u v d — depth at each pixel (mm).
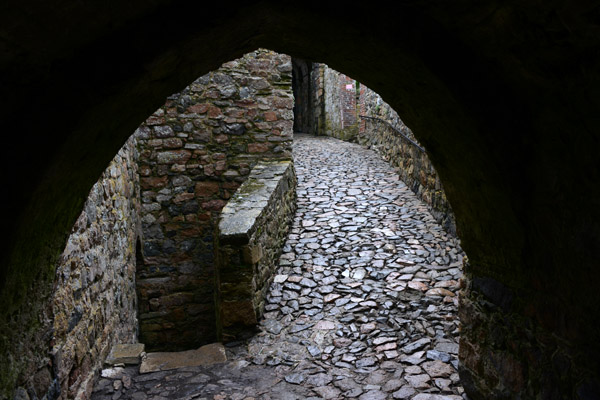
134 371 3156
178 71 1538
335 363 3193
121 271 4078
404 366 3076
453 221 5203
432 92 1610
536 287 1748
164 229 5660
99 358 3062
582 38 992
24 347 1586
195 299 5703
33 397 1692
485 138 1555
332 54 1817
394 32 1401
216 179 5836
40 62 992
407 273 4473
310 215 6152
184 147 5711
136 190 5367
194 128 5742
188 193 5734
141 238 5512
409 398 2684
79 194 1698
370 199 6688
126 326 4227
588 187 1303
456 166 1942
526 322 1840
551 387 1660
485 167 1690
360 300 4047
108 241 3521
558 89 1210
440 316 3697
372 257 4848
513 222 1733
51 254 1672
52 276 1775
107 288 3414
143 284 5578
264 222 4254
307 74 17297
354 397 2740
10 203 1146
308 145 11969
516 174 1587
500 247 1942
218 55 1675
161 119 5633
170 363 3264
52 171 1229
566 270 1510
